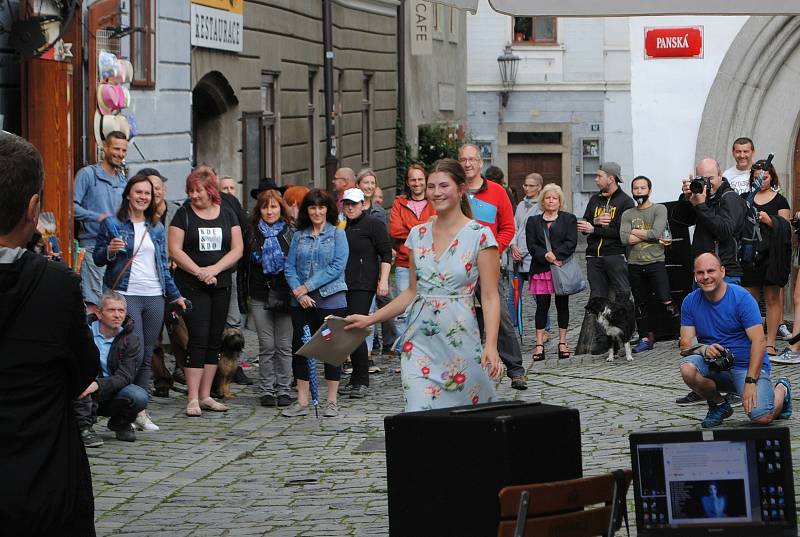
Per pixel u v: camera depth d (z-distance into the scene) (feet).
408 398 27.27
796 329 50.83
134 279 40.29
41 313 16.67
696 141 62.18
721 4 22.68
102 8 50.88
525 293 87.20
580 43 162.40
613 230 55.16
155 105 58.23
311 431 39.86
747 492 19.43
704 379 37.50
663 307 56.08
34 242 18.12
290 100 83.20
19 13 44.42
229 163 72.18
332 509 29.63
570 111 163.53
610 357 53.21
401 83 118.11
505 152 164.86
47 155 44.32
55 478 16.61
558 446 20.56
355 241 45.85
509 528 18.71
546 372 50.78
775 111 61.72
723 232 50.80
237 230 43.32
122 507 30.35
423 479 20.63
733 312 37.27
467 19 164.04
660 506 19.48
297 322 42.93
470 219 27.45
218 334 43.16
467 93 164.86
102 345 37.58
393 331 56.13
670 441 19.57
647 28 61.87
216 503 30.60
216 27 67.05
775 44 61.00
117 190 46.55
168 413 42.86
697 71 61.93
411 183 50.55
